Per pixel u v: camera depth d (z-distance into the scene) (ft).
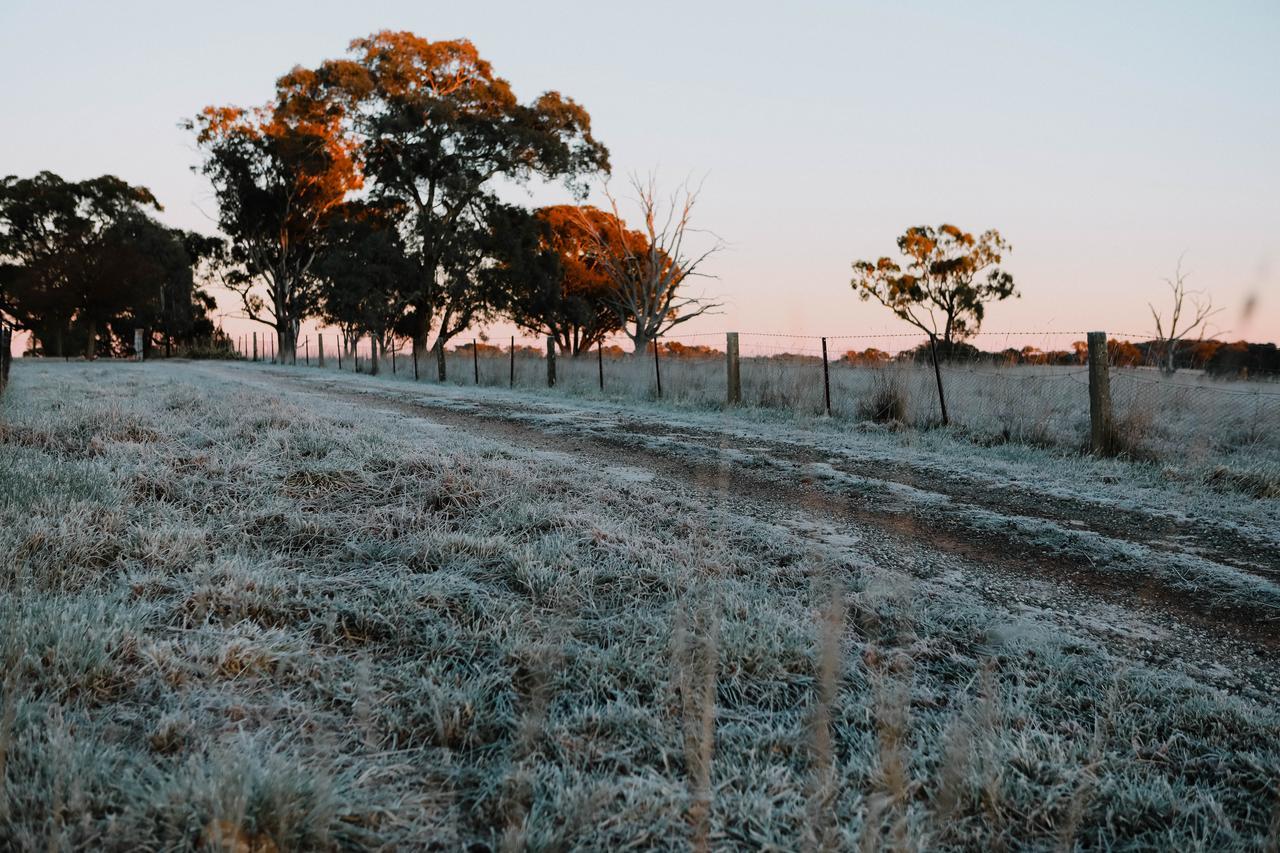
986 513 19.19
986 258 133.69
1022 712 9.08
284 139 147.54
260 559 13.38
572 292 165.17
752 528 16.76
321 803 6.77
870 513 19.12
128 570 12.27
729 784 7.63
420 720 8.66
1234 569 15.12
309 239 167.94
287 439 23.06
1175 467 24.30
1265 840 6.83
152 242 178.29
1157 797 7.59
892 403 36.45
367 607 11.34
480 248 139.03
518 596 12.14
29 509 14.49
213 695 8.75
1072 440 29.76
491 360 85.05
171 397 35.60
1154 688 9.87
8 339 49.14
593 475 21.84
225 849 6.21
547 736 8.30
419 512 16.34
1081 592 13.82
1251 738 8.80
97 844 6.30
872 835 6.41
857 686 9.66
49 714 7.95
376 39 140.05
